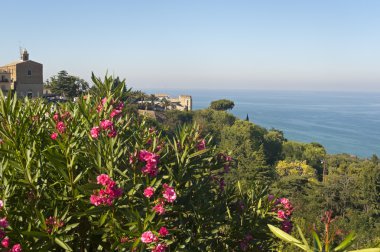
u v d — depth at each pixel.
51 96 72.19
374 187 51.81
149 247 4.18
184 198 5.39
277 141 107.94
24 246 4.11
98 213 4.41
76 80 71.94
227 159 6.76
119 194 4.39
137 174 4.85
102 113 5.85
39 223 4.41
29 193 4.67
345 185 54.19
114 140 4.93
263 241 6.24
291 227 6.27
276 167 86.25
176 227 5.22
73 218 4.85
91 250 5.09
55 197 4.63
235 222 5.88
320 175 93.00
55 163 4.58
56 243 4.43
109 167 4.72
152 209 4.50
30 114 5.84
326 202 50.72
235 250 5.94
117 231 4.40
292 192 53.06
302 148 109.38
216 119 109.38
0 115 4.90
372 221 47.12
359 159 105.31
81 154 5.06
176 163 5.73
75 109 6.19
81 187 4.36
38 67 71.25
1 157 5.22
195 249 5.18
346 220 46.25
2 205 4.29
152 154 4.86
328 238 3.45
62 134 5.01
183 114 100.19
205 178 6.16
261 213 6.04
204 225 5.41
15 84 67.50
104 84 6.27
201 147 6.18
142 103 96.12
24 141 4.97
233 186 6.52
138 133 6.15
